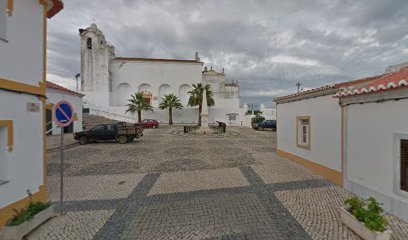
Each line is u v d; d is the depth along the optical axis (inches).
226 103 1748.3
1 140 151.0
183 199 202.5
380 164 178.4
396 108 164.9
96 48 1590.8
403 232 141.2
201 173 288.0
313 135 285.4
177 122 1635.1
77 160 367.2
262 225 153.5
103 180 260.8
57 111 167.5
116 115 1469.0
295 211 173.8
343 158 224.5
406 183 158.4
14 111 157.5
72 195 213.8
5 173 150.4
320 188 224.5
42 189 185.6
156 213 174.4
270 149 472.7
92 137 551.2
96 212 176.2
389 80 189.6
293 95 330.6
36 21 181.0
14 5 158.4
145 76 1737.2
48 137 637.3
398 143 163.3
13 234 129.3
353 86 217.5
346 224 147.5
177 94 1795.0
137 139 657.0
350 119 213.8
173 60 1811.0
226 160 362.6
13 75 156.6
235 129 1135.0
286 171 290.0
